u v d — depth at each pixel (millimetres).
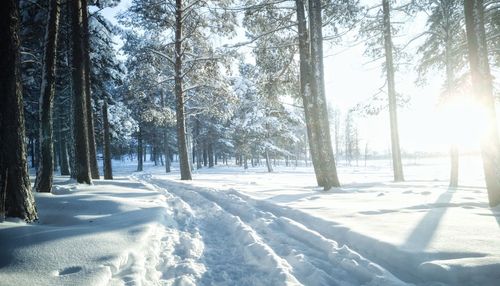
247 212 6875
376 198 8016
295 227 5230
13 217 5320
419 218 5320
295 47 13016
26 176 5508
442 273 3123
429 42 14797
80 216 6129
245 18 12719
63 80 18609
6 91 5230
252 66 14305
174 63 16984
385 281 3113
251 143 34688
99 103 19578
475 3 6223
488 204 6727
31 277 3191
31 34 15750
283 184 14922
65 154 21734
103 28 19562
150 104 18734
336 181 10414
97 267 3447
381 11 14750
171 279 3584
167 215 6637
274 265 3699
